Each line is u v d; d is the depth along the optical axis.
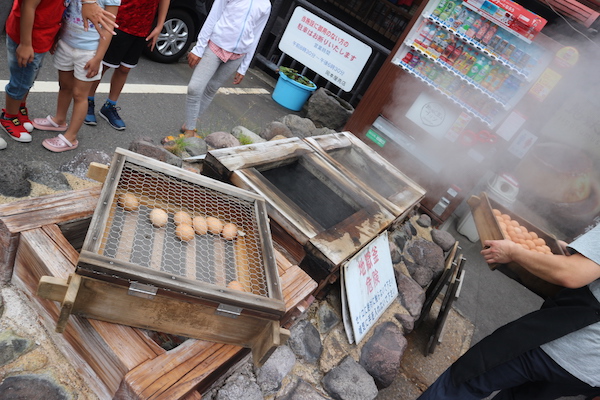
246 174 2.81
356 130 5.57
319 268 2.59
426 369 3.67
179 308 1.61
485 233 3.49
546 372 2.24
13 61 2.73
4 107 3.41
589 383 2.14
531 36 4.24
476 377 2.45
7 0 4.13
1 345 1.77
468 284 5.12
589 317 2.12
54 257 1.72
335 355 2.83
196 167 3.49
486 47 4.55
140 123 4.19
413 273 4.12
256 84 7.09
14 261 1.88
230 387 2.14
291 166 3.46
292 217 2.66
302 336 2.71
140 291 1.50
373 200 3.40
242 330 1.77
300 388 2.47
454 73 4.72
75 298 1.42
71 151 3.31
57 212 1.90
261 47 7.52
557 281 2.26
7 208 1.80
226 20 3.56
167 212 1.99
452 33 4.70
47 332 1.90
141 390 1.48
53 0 2.54
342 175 3.53
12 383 1.69
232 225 2.04
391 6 7.13
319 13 6.74
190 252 1.83
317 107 6.50
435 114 5.01
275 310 1.70
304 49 7.11
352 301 2.88
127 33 3.34
